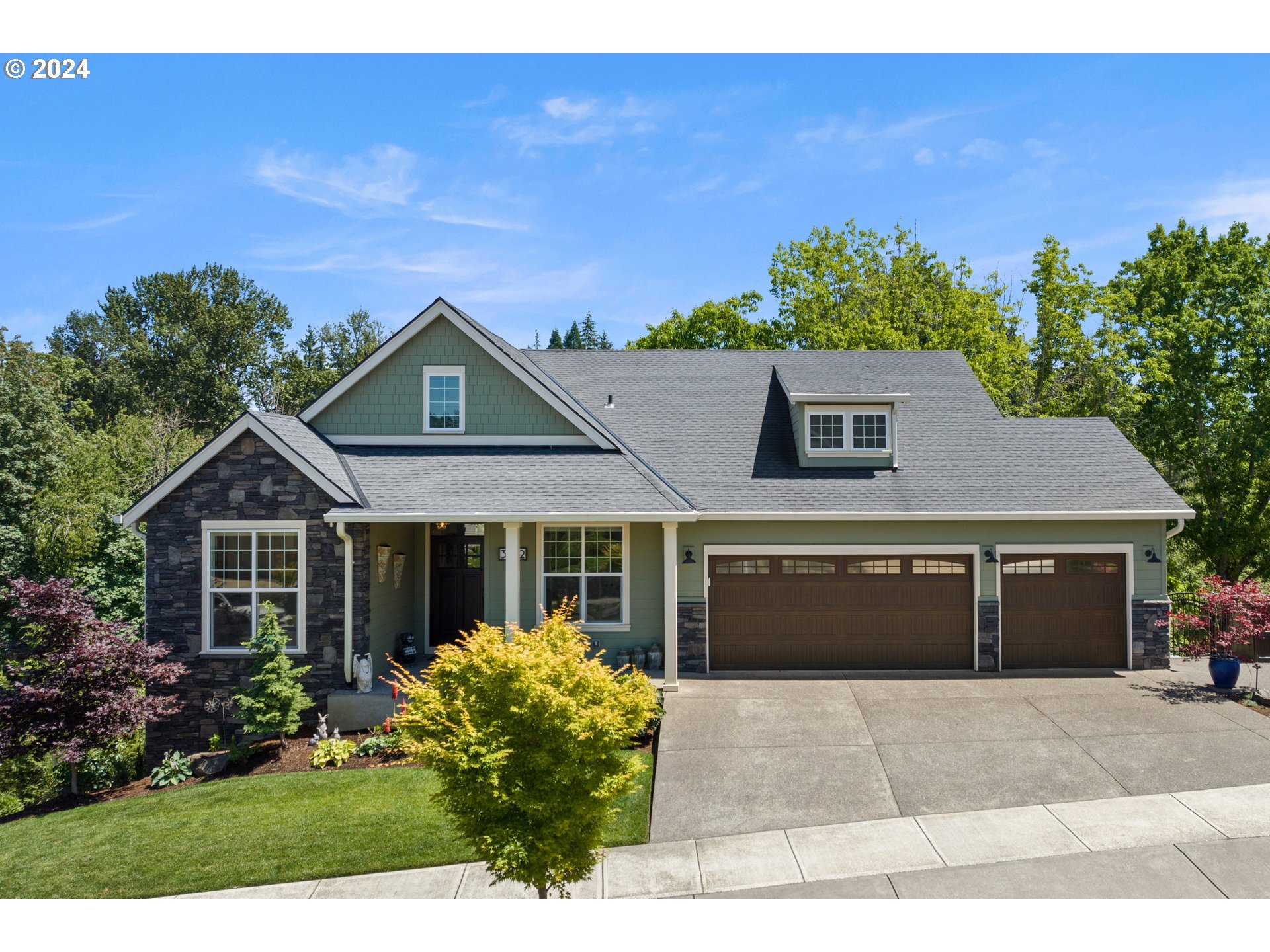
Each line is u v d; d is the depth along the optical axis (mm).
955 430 17547
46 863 8836
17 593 12203
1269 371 27250
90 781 12719
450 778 6793
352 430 15969
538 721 6855
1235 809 9125
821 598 15570
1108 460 16516
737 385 18844
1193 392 29047
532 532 15305
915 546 15461
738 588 15609
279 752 12281
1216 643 14109
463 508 13906
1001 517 14945
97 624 12453
